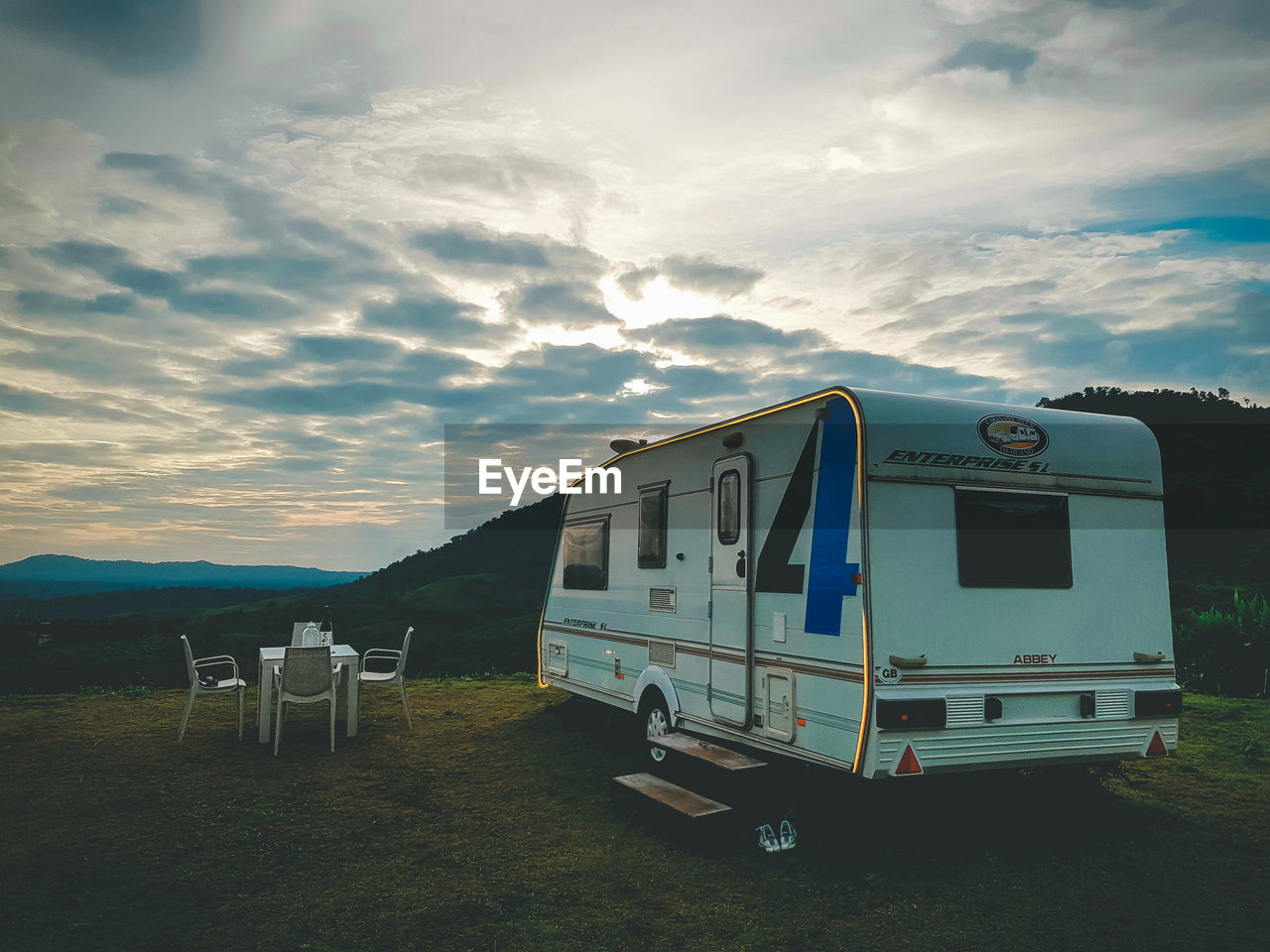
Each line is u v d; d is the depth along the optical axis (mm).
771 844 4812
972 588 4727
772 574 5367
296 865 4664
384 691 10703
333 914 4008
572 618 8625
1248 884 4363
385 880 4457
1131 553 5273
